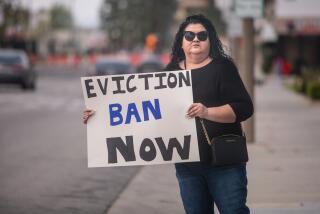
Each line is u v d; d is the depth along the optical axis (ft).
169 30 447.42
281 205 33.12
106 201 35.55
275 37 188.14
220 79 19.74
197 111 19.19
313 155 49.19
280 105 97.71
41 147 56.54
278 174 41.57
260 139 58.39
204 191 20.13
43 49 428.56
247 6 52.80
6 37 239.09
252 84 53.62
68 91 141.69
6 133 67.00
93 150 20.15
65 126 74.13
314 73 121.19
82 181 41.37
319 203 33.47
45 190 38.37
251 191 36.58
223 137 19.40
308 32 185.06
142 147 20.03
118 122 20.12
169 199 35.94
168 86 19.97
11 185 39.75
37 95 127.75
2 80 135.23
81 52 493.36
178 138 19.86
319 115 82.58
